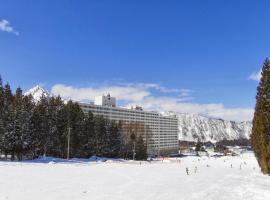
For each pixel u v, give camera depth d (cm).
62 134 10206
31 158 8806
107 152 12325
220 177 4953
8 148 7831
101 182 3706
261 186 3528
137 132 19650
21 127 8019
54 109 10206
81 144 10838
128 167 7062
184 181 4172
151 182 3909
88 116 11844
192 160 15812
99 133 12144
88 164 7669
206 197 2709
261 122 5241
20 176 3972
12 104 8544
